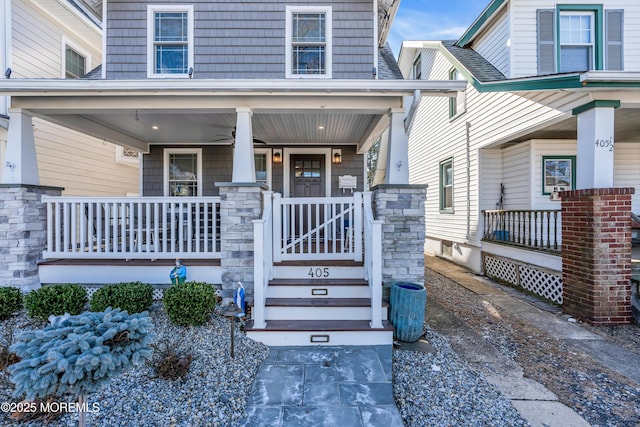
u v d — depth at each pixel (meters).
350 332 3.53
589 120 4.38
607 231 4.21
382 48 7.05
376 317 3.56
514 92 5.25
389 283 4.34
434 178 10.34
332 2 5.62
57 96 4.50
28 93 4.37
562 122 5.30
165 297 3.68
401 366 3.16
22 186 4.41
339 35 5.61
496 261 7.07
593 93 4.25
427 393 2.75
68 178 7.49
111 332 1.82
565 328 4.20
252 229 4.36
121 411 2.37
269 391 2.65
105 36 5.51
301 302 3.85
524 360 3.38
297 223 7.92
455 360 3.32
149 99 4.59
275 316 3.79
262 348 3.39
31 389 1.64
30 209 4.53
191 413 2.38
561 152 6.61
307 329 3.51
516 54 6.33
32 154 4.69
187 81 4.29
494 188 7.59
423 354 3.42
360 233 4.43
